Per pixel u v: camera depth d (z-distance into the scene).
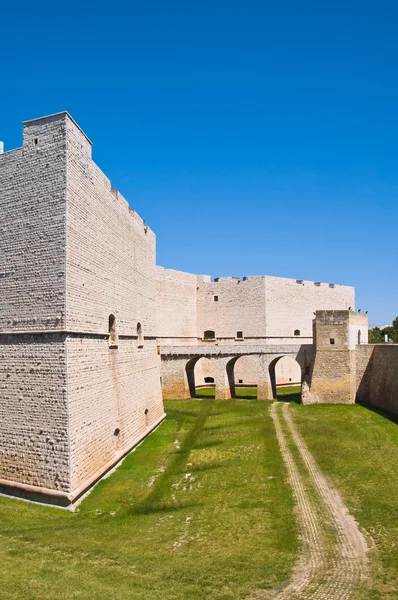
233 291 63.25
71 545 15.23
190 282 63.78
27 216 21.84
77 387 21.20
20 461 21.02
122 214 29.42
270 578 12.60
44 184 21.50
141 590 11.91
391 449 25.66
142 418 32.25
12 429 21.31
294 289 64.88
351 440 28.03
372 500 18.42
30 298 21.39
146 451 28.84
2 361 21.86
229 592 11.79
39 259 21.33
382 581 12.31
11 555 14.23
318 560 13.77
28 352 21.20
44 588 11.98
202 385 63.94
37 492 20.31
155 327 37.69
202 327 64.38
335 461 23.92
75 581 12.45
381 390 39.72
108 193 26.73
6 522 17.84
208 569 13.25
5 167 22.70
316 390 42.62
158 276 58.50
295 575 12.80
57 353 20.48
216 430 33.62
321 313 43.12
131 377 29.97
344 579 12.48
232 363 50.91
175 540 15.79
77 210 22.06
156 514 18.73
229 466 24.56
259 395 47.34
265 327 61.25
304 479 21.42
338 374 42.28
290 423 33.94
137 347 31.89
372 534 15.48
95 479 22.42
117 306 27.77
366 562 13.55
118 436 27.03
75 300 21.45
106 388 25.11
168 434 33.53
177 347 49.94
